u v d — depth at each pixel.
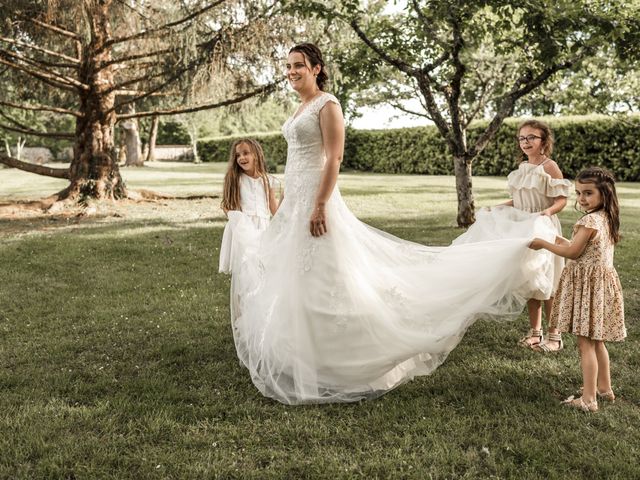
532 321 3.97
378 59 9.36
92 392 3.17
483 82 10.04
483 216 3.97
